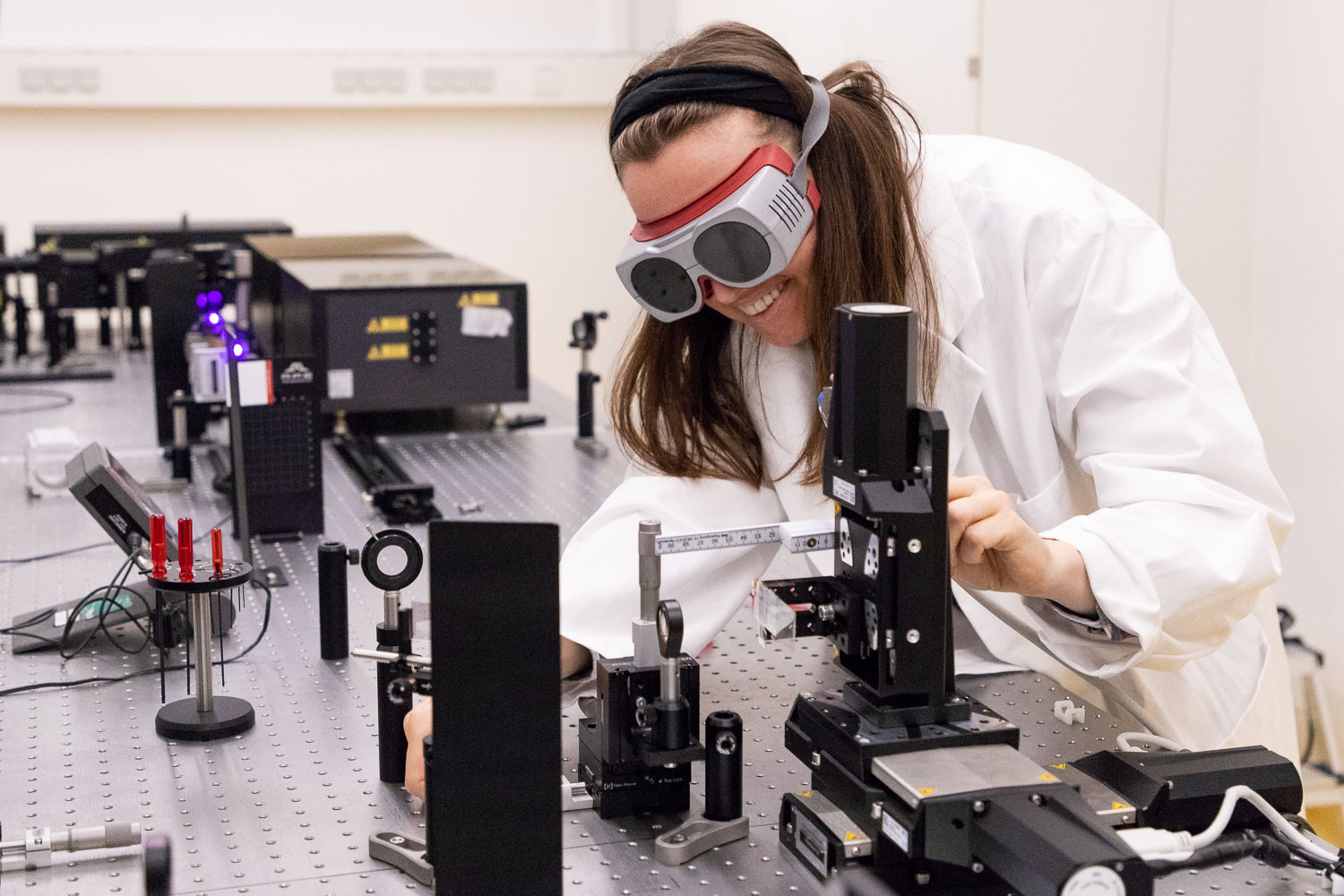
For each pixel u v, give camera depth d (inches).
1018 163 56.9
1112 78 124.3
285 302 118.6
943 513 34.4
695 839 40.9
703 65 44.9
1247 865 39.5
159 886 38.4
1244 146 119.5
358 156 199.3
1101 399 49.8
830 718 36.8
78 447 89.7
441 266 119.7
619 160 46.1
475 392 108.4
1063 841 29.9
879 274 49.7
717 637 62.3
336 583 59.0
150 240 147.9
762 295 48.2
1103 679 54.7
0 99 178.7
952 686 37.3
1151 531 45.5
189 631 57.1
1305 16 111.9
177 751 49.4
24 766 47.9
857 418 34.5
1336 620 113.5
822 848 37.5
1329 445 112.9
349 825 43.3
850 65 53.1
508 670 33.8
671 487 57.2
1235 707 59.1
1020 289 52.8
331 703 54.4
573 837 42.3
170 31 191.2
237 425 68.7
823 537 38.4
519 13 205.2
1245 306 121.6
